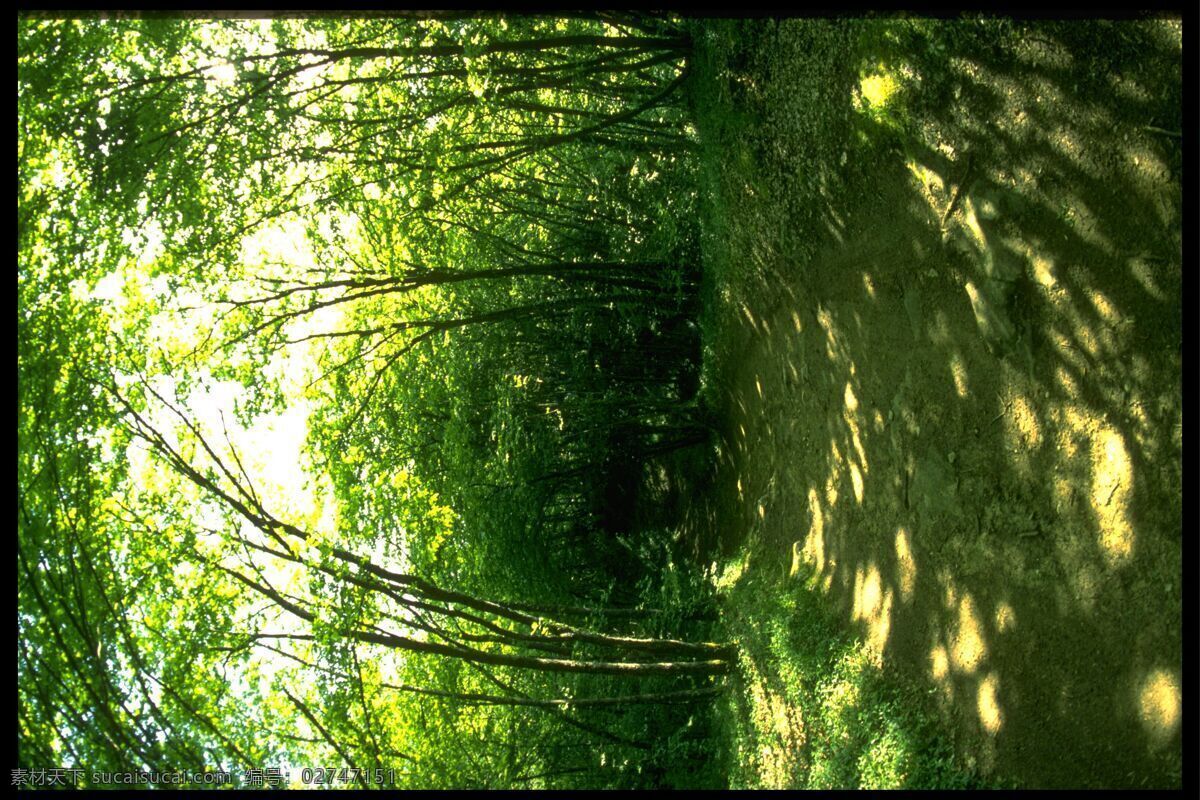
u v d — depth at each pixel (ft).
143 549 29.96
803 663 31.14
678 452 55.83
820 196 32.37
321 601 31.35
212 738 29.71
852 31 29.01
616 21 40.06
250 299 39.86
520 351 53.62
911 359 26.96
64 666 26.78
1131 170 18.61
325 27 36.63
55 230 30.76
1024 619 21.26
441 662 40.57
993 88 22.70
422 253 46.42
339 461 47.24
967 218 23.94
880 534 28.66
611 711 45.27
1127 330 18.63
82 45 32.04
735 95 37.68
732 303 42.45
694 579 46.16
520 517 53.93
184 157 35.32
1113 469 18.88
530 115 48.62
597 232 51.42
